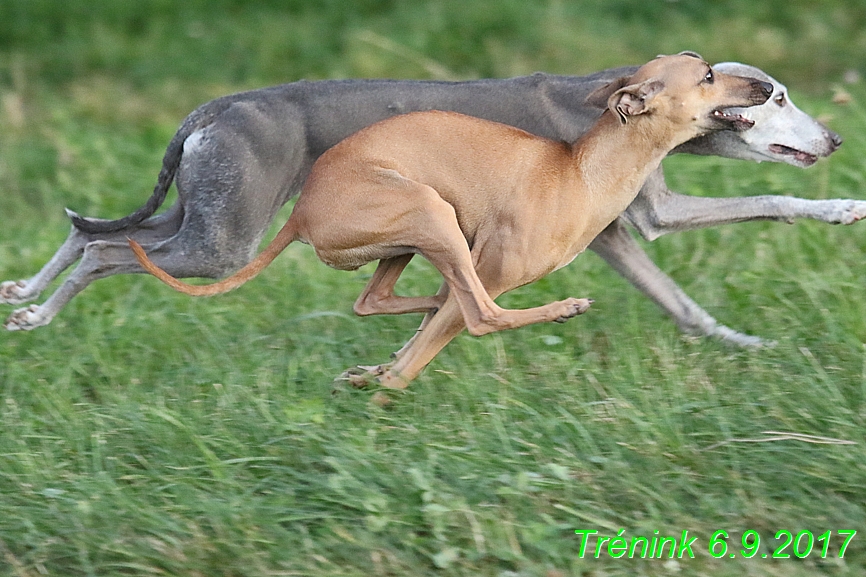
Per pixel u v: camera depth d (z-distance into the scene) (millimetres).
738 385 9195
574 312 8711
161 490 7980
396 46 18047
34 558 7305
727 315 10570
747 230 11797
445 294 9344
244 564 7199
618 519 7660
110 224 10000
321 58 18125
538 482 7875
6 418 9094
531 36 18281
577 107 9688
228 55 18438
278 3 19781
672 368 9383
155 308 11180
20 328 10039
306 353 10141
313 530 7602
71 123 16047
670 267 11398
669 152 9297
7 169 14984
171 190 13914
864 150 13047
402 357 9195
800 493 7762
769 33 18172
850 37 18156
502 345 9914
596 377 9375
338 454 8172
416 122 8805
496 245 8727
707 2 19297
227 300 11297
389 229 8602
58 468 8305
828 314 9969
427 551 7340
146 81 17844
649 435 8422
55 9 19641
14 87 17672
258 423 8719
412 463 8102
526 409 8797
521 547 7406
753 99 8820
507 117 9695
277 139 9492
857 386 8969
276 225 12758
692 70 8727
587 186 8781
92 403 9500
